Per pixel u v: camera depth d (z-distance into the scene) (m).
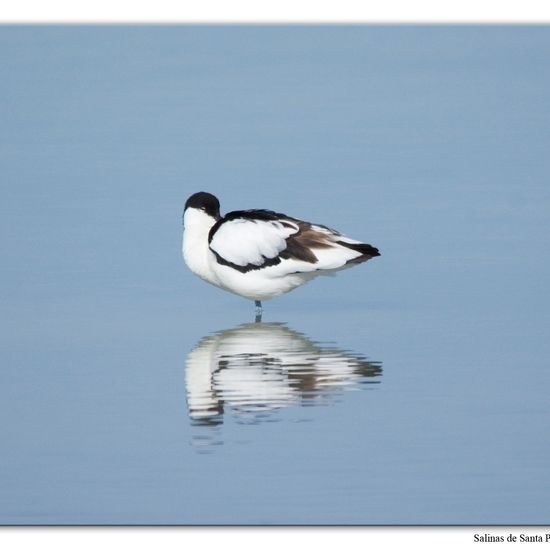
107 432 14.80
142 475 13.62
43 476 13.66
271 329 18.81
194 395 15.88
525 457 13.88
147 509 12.90
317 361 17.11
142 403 15.70
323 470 13.62
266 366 16.94
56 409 15.57
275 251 18.91
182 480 13.47
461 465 13.70
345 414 15.16
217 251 19.14
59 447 14.41
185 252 19.59
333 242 18.97
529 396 15.71
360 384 16.17
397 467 13.67
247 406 15.49
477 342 17.92
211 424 14.92
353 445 14.24
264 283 19.05
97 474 13.68
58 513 12.87
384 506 12.84
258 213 19.20
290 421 14.95
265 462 13.83
